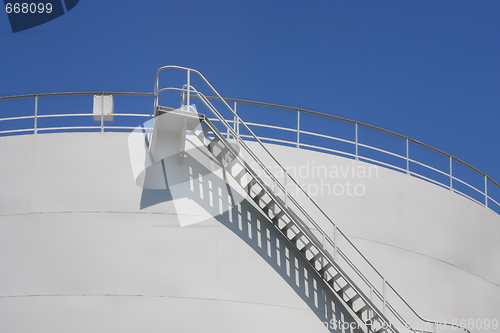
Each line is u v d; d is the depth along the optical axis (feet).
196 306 52.34
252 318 53.11
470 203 68.44
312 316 54.70
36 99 60.59
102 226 53.83
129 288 52.06
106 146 56.75
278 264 55.26
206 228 54.75
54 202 54.70
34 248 53.11
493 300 66.08
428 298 60.85
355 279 57.82
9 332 50.72
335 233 58.80
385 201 62.03
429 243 63.05
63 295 51.65
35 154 56.49
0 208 54.65
